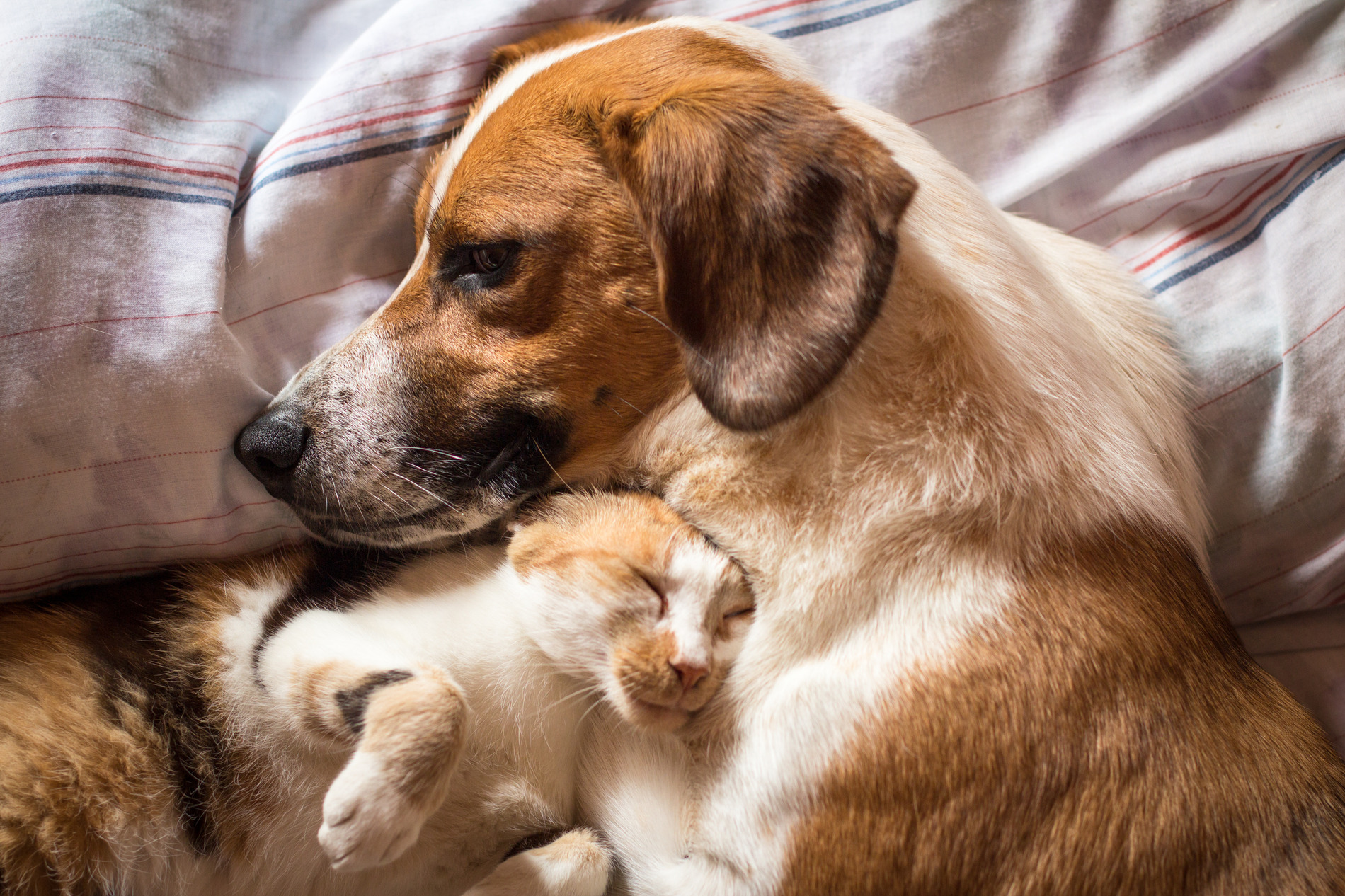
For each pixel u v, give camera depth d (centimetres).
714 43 126
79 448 114
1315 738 116
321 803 119
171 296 118
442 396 118
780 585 113
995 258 121
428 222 123
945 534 109
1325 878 103
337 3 151
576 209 113
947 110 150
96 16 126
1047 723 101
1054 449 113
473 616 121
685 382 120
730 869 109
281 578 129
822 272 102
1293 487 138
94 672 117
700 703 112
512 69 129
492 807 120
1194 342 141
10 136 115
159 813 114
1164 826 100
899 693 103
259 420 120
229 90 137
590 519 119
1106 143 145
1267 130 139
